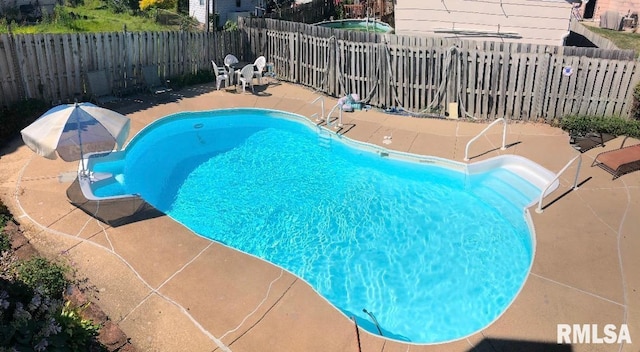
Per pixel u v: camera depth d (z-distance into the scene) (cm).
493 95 1462
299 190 1203
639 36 2608
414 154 1293
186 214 1104
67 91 1541
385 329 802
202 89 1781
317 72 1753
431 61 1494
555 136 1353
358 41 1589
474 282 902
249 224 1073
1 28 2247
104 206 1030
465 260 957
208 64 1905
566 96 1399
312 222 1080
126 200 1057
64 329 628
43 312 652
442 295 875
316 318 755
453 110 1514
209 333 724
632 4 2842
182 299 788
